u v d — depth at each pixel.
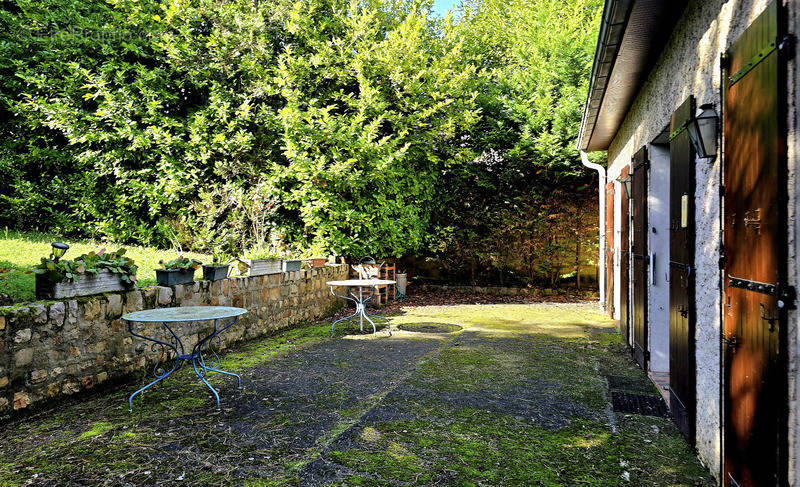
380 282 6.17
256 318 5.66
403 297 9.61
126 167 8.25
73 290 3.48
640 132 4.50
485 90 10.66
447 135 9.20
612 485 2.30
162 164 7.79
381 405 3.40
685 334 2.82
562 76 9.67
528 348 5.23
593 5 10.34
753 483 1.88
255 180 8.25
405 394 3.65
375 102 8.24
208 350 4.86
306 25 8.52
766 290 1.75
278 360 4.69
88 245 7.05
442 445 2.74
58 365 3.30
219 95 7.96
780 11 1.65
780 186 1.66
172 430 2.94
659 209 4.15
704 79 2.52
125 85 7.87
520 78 10.28
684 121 2.78
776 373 1.68
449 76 9.26
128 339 3.90
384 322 6.91
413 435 2.88
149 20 8.32
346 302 8.21
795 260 1.61
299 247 8.05
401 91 8.87
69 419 3.09
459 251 10.49
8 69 8.05
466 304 8.85
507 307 8.47
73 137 7.65
